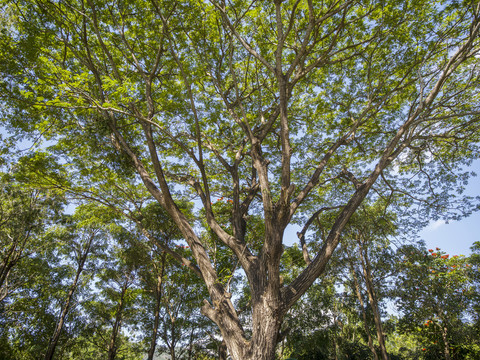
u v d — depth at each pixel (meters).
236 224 7.76
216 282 6.56
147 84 7.53
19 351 16.53
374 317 15.12
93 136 7.62
